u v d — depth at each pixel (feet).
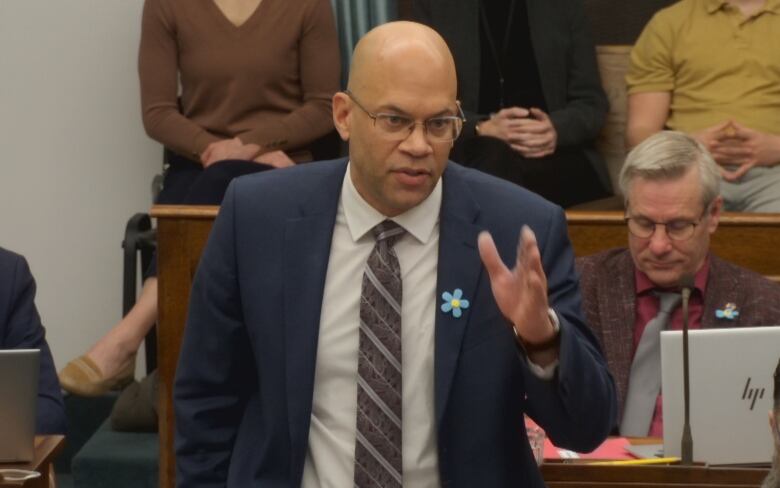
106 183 68.90
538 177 63.05
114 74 68.80
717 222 42.68
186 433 30.63
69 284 68.85
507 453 28.76
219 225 30.32
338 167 30.37
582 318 29.07
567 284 29.17
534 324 26.32
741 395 35.58
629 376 42.39
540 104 65.41
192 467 30.68
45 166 68.59
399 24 28.32
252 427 30.19
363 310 28.91
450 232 29.19
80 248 68.85
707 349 35.35
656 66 65.10
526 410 29.30
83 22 68.49
